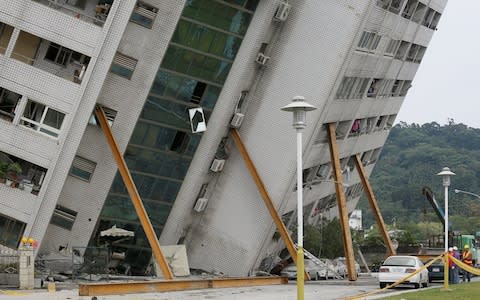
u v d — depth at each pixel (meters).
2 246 39.75
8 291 31.44
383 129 67.94
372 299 26.50
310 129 46.62
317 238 60.50
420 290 31.66
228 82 44.31
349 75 48.66
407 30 57.56
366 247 83.38
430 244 57.56
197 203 47.44
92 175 42.69
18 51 40.03
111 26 38.50
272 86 46.62
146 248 45.78
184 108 43.72
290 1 45.78
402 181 157.75
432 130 190.12
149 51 41.50
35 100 39.06
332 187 62.75
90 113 39.00
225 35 42.81
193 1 41.12
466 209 140.62
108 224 44.22
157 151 44.19
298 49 46.06
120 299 28.09
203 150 45.72
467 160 159.38
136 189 42.75
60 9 39.84
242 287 39.50
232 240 48.12
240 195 47.88
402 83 64.88
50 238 42.88
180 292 33.97
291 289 37.03
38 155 39.16
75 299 27.03
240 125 46.88
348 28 45.22
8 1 38.78
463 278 40.56
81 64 40.56
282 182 46.88
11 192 39.47
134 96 42.03
